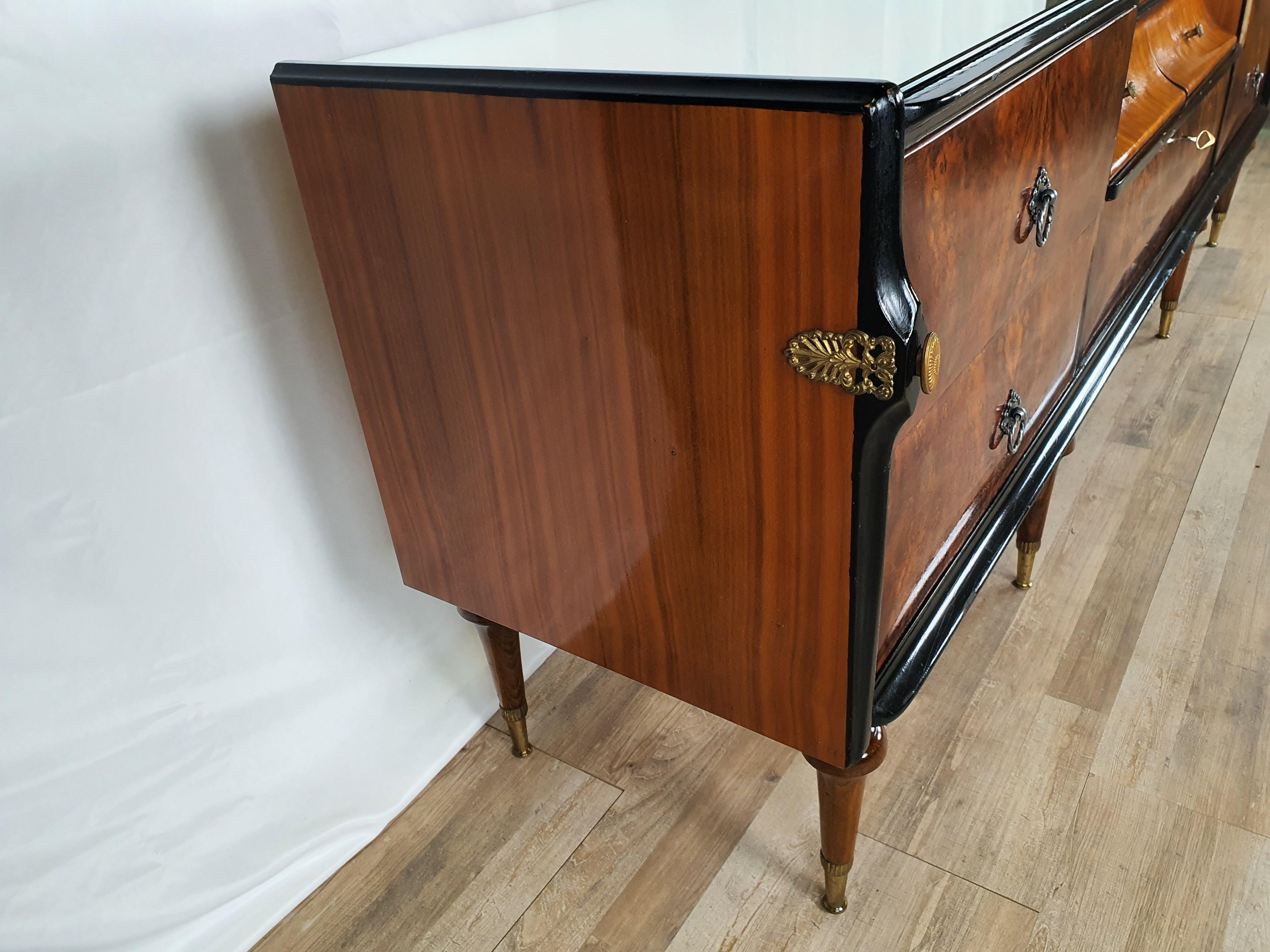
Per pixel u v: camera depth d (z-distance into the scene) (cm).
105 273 62
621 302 53
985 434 75
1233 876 81
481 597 78
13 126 55
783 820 91
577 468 62
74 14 56
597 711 104
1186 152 124
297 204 71
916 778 92
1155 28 111
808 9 68
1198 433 142
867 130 40
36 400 60
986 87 53
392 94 55
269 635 80
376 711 92
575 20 73
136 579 69
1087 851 84
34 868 69
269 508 77
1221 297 180
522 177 52
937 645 69
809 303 46
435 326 63
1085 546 122
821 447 50
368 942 82
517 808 94
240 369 72
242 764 81
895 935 79
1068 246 80
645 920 83
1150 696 99
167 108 62
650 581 64
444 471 71
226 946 80
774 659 61
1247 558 117
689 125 45
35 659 65
